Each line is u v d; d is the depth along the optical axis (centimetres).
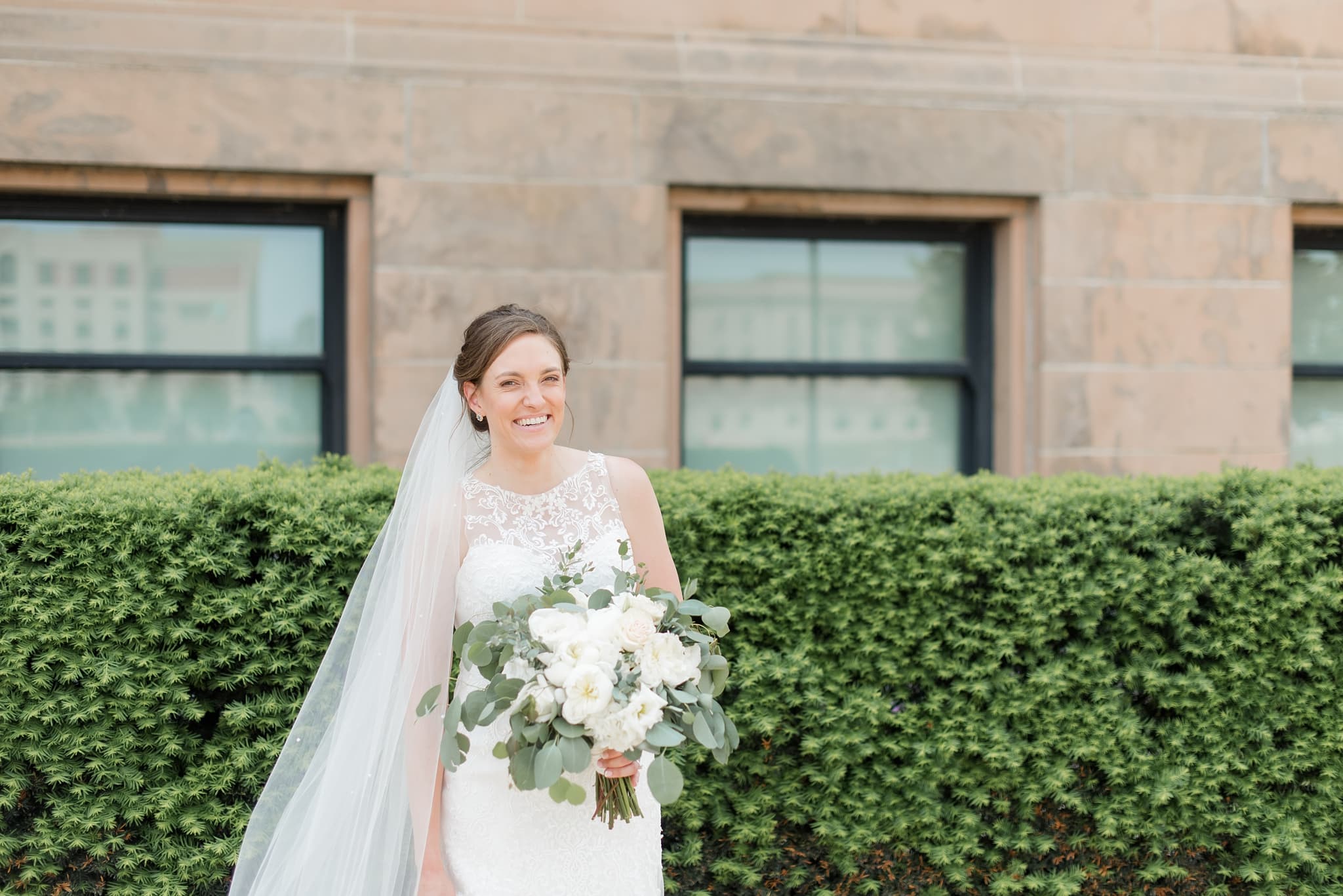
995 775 352
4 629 300
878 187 474
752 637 345
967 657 350
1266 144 498
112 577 306
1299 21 505
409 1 440
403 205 438
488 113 445
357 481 343
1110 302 487
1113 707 350
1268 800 360
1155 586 352
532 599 224
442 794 245
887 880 352
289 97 430
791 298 495
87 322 439
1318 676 355
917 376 502
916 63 477
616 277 455
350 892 240
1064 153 484
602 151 453
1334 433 530
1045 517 350
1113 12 490
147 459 447
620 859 240
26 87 409
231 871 314
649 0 459
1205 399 493
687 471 386
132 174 425
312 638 318
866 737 345
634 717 211
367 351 449
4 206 428
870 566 346
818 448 500
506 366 240
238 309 452
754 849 346
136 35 418
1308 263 530
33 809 313
